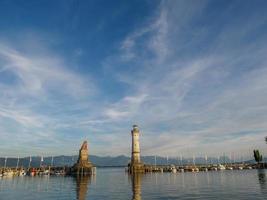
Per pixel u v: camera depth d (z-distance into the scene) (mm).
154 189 62312
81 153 142250
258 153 192625
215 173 141250
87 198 48875
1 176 141500
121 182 88188
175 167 175500
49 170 158500
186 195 49781
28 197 52344
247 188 57906
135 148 140375
